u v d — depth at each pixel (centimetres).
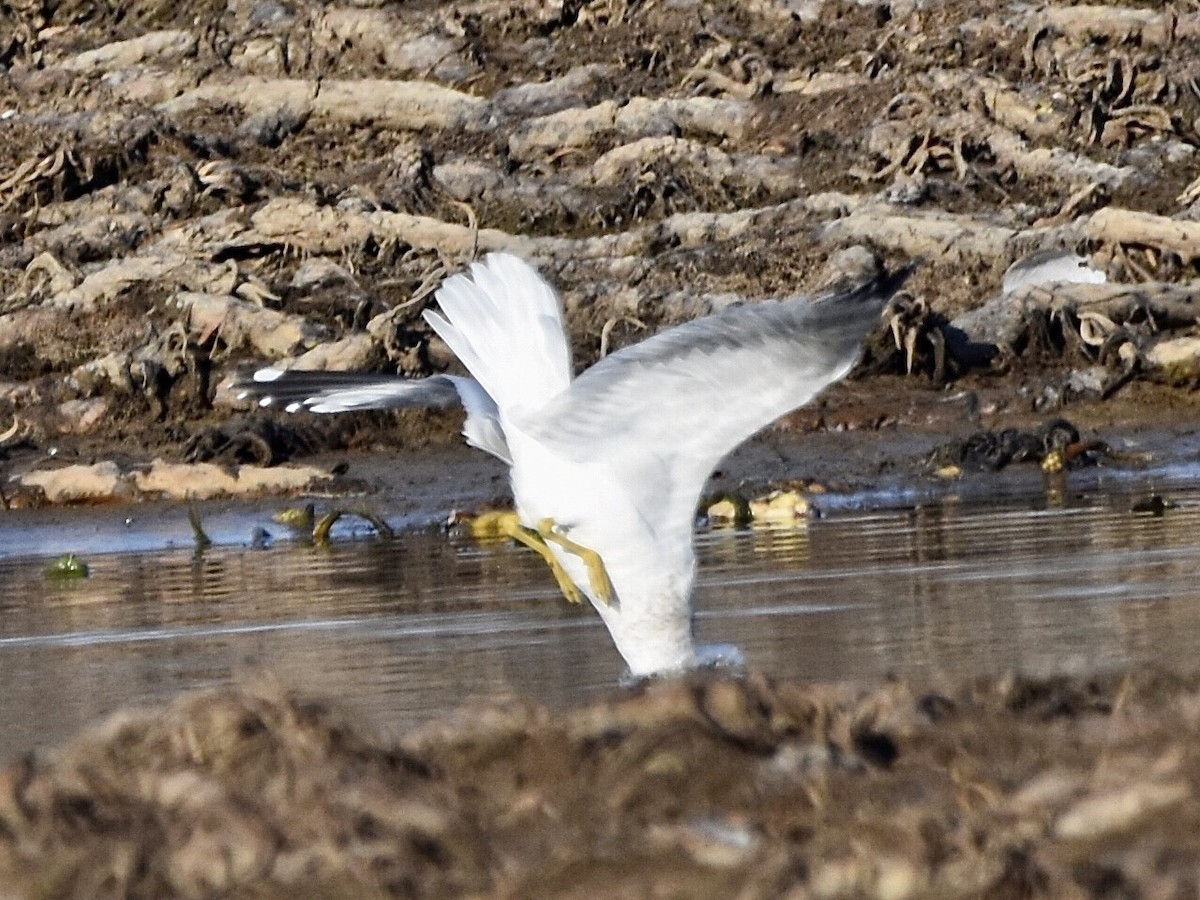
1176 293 2181
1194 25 2898
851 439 1964
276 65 3164
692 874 596
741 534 1540
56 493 1877
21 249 2588
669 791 678
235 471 1877
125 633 1201
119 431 2084
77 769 732
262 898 595
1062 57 2864
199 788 695
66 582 1473
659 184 2656
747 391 758
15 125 2897
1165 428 1973
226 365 2195
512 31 3200
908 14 3080
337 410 845
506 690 920
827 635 1030
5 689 1019
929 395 2066
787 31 3091
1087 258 2303
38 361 2312
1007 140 2644
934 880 583
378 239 2516
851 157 2700
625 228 2628
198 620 1236
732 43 3048
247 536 1691
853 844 602
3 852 643
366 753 725
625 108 2864
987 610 1089
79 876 623
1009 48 2927
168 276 2350
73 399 2130
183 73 3109
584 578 789
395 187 2659
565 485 773
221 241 2514
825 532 1520
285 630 1170
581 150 2845
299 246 2517
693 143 2723
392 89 2958
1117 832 624
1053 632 1003
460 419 1989
